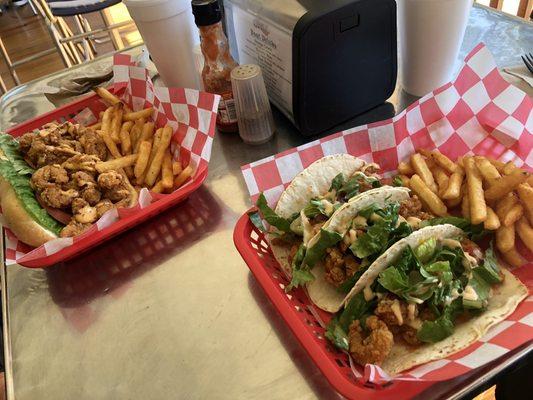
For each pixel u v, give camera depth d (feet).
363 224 1.25
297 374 1.09
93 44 5.18
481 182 1.37
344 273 1.26
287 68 1.57
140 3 1.69
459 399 0.94
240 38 1.85
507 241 1.24
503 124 1.46
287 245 1.39
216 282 1.33
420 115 1.51
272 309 1.24
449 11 1.52
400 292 1.13
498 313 1.08
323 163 1.43
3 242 1.56
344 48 1.53
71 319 1.31
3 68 5.32
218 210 1.55
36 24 6.12
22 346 1.26
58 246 1.33
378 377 0.90
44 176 1.58
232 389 1.08
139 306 1.31
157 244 1.47
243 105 1.63
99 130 1.80
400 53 1.82
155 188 1.58
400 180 1.48
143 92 1.86
